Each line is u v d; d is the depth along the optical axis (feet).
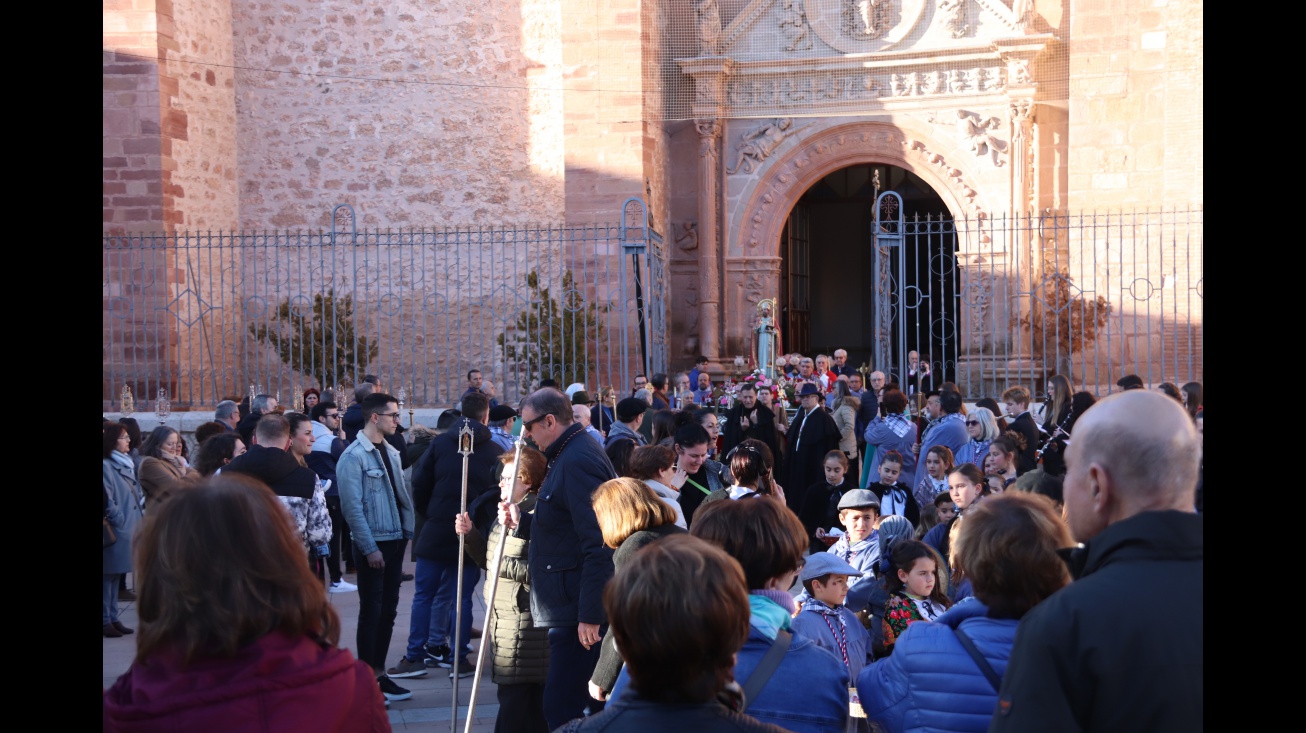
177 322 62.54
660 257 62.90
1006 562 10.32
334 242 53.78
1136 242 58.80
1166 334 59.47
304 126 69.87
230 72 69.72
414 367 68.54
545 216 68.28
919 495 29.89
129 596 37.40
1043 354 57.93
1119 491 8.39
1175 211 53.42
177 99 63.46
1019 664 7.89
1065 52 64.80
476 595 35.50
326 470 36.78
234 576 8.06
